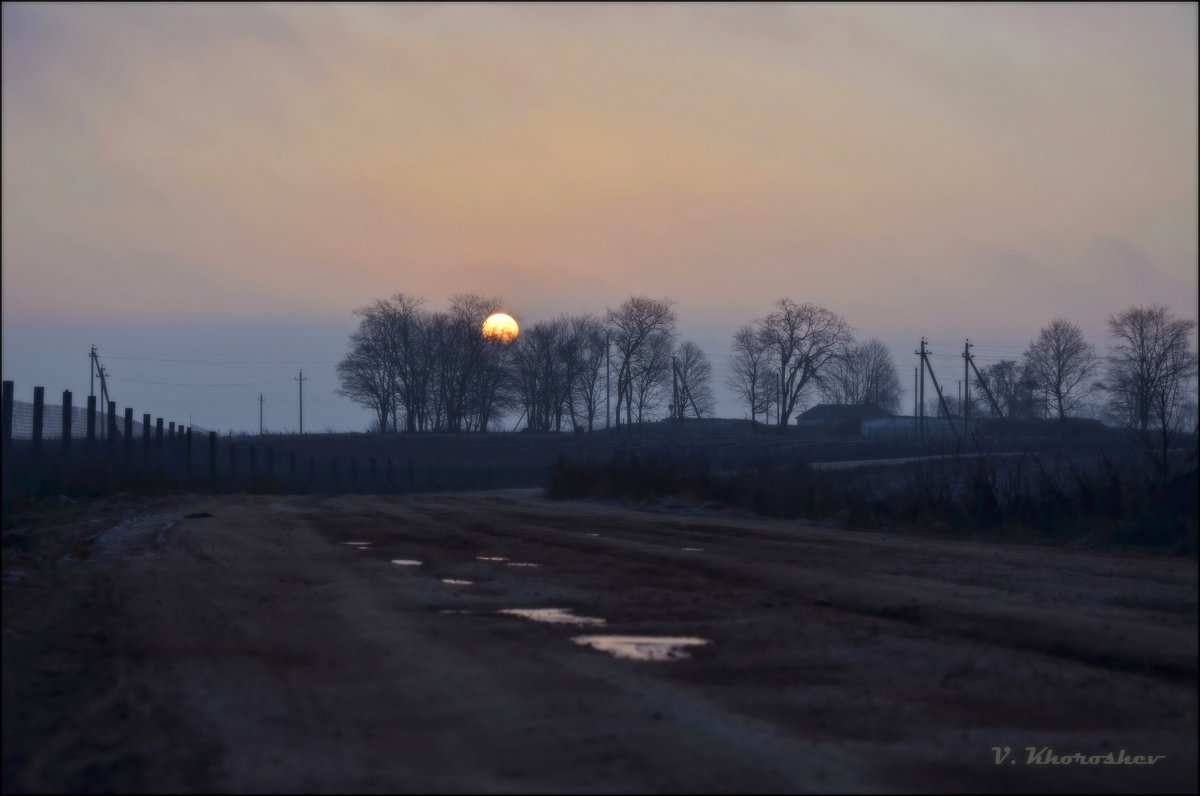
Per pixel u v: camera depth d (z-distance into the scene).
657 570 15.69
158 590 13.55
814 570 14.62
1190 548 15.94
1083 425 56.31
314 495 45.12
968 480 22.73
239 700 8.16
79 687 8.52
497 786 6.22
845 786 6.27
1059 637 9.84
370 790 6.17
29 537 18.14
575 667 9.20
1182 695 8.05
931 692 8.30
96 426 32.06
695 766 6.57
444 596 13.23
